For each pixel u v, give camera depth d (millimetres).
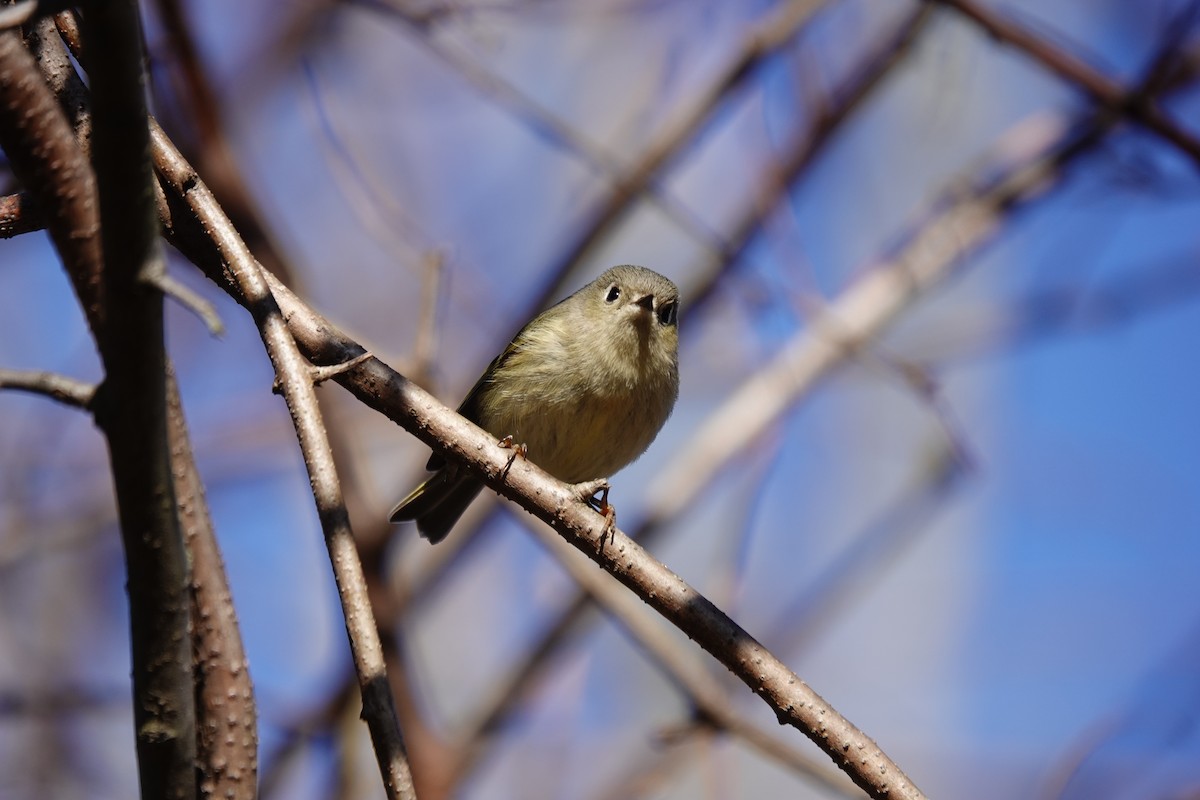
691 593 5840
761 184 13391
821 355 12609
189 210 5598
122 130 3725
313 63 13328
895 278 12898
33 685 12336
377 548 10484
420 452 13516
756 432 12367
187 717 4465
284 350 5352
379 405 6035
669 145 12500
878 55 13156
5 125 4281
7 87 4246
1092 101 10297
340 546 4980
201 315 3811
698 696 8578
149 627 4324
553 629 11680
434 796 10469
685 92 13367
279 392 5324
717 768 8578
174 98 9852
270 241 10039
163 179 5609
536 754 12648
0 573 13312
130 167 3773
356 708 11172
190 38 9711
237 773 5117
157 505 4184
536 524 9438
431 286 7859
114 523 13383
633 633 8742
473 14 10086
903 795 5500
